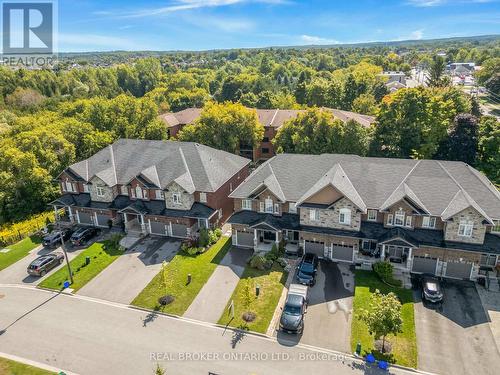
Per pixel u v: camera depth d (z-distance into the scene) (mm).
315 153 61000
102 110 75375
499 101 120188
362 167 45281
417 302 34906
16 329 33500
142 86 195125
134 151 55906
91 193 52938
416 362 28266
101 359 29641
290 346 30297
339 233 41000
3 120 102250
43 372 28469
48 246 48469
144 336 31984
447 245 37469
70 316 35000
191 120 90375
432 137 60406
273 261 42031
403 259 40562
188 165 51250
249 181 47094
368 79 116625
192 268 41594
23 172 61125
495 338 30391
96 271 42000
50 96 148625
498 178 57094
